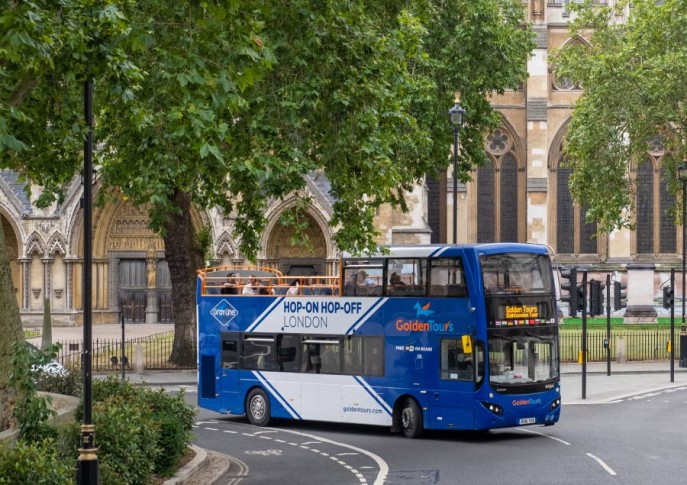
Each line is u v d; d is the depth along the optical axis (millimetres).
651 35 62188
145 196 36969
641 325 72500
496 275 31172
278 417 35781
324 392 34250
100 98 28672
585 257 87312
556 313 32469
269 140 30000
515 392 31031
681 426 33625
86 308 19750
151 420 23672
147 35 22766
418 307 32156
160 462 23875
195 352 51031
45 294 71562
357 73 30094
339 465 27234
